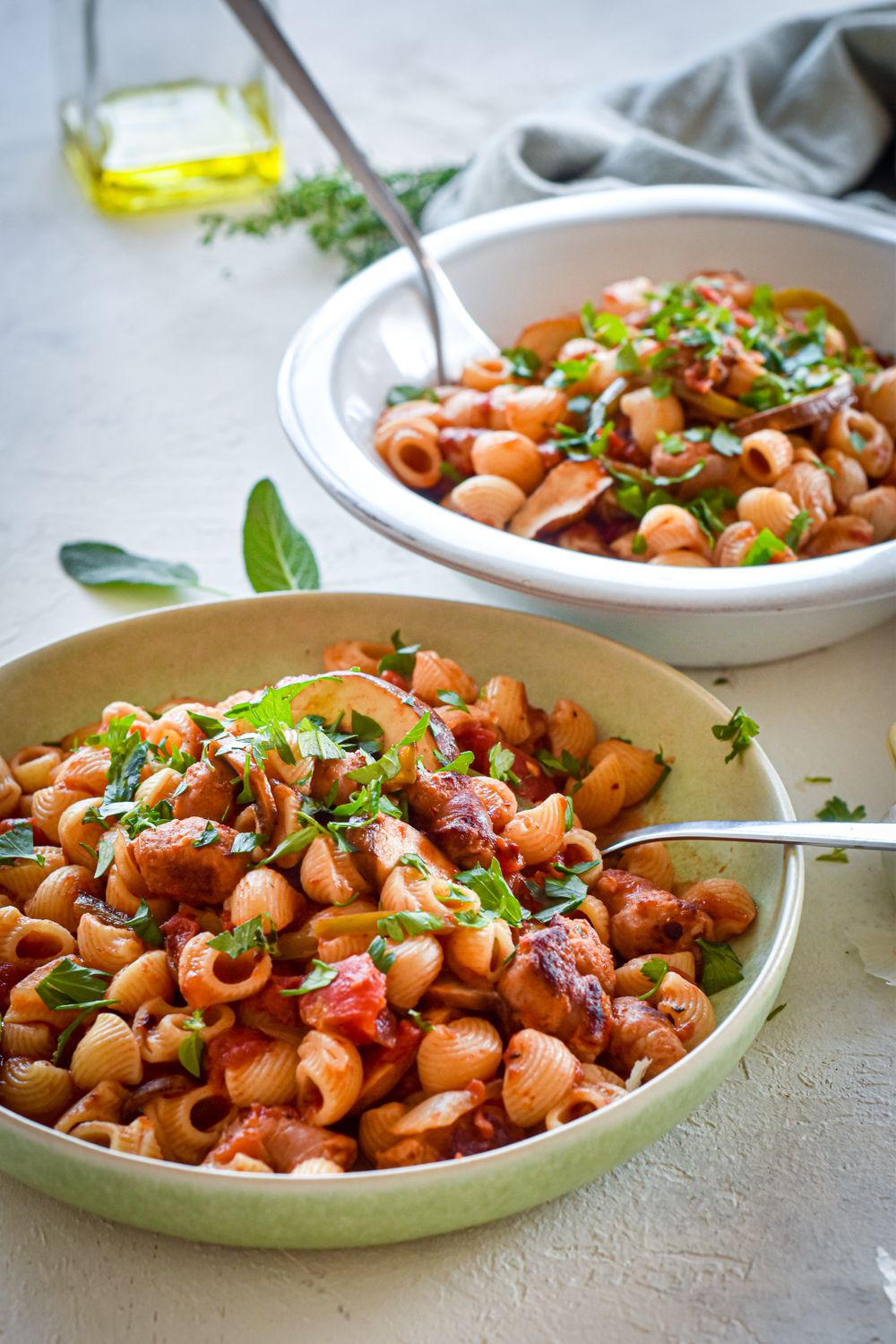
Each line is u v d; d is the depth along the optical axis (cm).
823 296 83
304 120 122
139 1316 51
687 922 57
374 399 79
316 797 56
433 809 57
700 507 72
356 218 104
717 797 61
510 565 64
